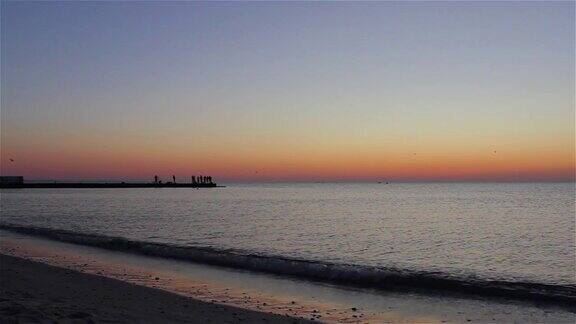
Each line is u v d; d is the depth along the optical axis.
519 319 13.59
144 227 43.75
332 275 19.88
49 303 11.29
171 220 51.53
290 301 15.63
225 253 26.53
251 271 21.12
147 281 18.88
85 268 21.78
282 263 22.34
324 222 49.66
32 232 36.66
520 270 22.95
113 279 17.55
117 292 14.87
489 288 17.45
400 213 63.88
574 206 79.06
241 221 50.56
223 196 133.62
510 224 47.53
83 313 10.00
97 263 23.19
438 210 70.31
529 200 103.81
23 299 11.62
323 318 13.45
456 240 34.91
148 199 110.19
